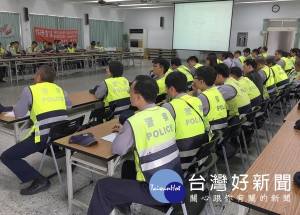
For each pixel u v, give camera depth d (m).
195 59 5.02
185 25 12.65
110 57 11.56
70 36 12.76
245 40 12.75
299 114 2.65
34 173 2.36
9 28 10.52
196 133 1.78
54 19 12.20
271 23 12.02
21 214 2.12
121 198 1.56
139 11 15.70
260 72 4.04
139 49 15.71
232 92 2.76
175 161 1.56
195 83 2.41
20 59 7.80
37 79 2.40
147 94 1.53
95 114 2.82
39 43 11.57
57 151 2.38
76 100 3.20
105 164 1.85
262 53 7.56
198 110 1.83
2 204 2.24
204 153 1.73
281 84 4.54
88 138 1.91
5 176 2.68
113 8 15.24
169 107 1.75
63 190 2.38
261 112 3.11
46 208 2.20
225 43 11.72
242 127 2.68
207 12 11.92
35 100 2.23
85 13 13.60
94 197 1.62
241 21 12.73
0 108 2.55
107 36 15.27
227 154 2.43
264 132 4.05
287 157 1.66
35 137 2.21
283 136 2.03
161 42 15.41
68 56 9.21
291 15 11.44
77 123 2.43
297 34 11.40
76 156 1.98
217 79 2.83
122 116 2.26
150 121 1.48
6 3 10.30
